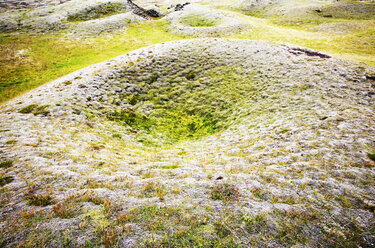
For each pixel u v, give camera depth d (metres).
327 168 11.10
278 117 19.47
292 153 13.27
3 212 8.16
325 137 14.14
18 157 12.37
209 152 16.44
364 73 24.69
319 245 6.91
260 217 8.04
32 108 21.69
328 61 28.95
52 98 23.61
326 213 8.23
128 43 62.28
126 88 28.20
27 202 8.79
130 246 6.71
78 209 8.40
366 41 48.19
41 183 10.17
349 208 8.41
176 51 37.25
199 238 7.09
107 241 6.81
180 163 14.16
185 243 6.89
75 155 13.76
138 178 11.52
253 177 10.92
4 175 10.58
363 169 10.63
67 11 84.06
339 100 19.61
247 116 21.89
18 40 61.19
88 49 57.19
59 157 13.16
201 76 31.14
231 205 8.80
